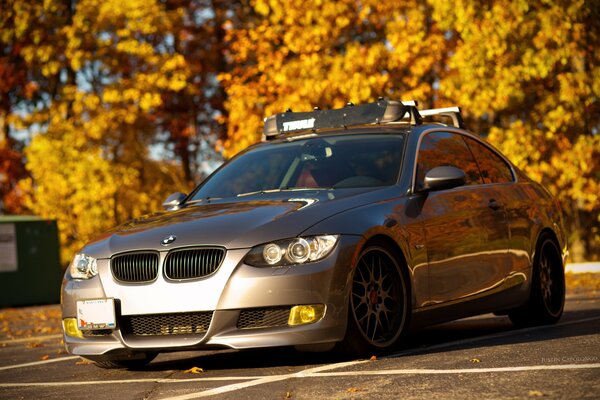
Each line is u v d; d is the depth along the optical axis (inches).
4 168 1170.6
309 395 181.2
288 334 216.7
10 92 1194.0
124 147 1139.3
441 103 821.9
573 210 946.1
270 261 219.1
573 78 751.7
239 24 1154.7
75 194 1044.5
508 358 209.8
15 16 1066.7
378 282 234.4
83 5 1051.3
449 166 259.0
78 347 240.1
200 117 1218.0
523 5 737.0
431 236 251.4
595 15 746.2
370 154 266.8
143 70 1119.6
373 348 229.6
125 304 228.8
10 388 231.9
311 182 261.9
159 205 1117.7
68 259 1053.8
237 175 280.8
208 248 223.0
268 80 914.1
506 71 751.1
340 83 825.5
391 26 828.6
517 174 315.0
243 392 191.2
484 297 273.1
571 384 170.7
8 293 744.3
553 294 312.8
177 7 1152.8
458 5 747.4
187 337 222.8
